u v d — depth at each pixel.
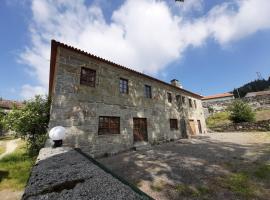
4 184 4.87
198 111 19.27
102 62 9.29
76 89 7.82
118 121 9.43
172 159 6.91
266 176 4.38
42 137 7.65
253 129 15.23
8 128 8.05
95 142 7.90
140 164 6.43
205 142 11.12
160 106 13.02
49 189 1.84
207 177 4.63
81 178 2.19
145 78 12.23
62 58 7.70
